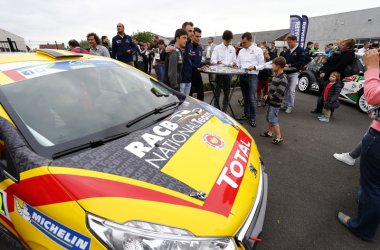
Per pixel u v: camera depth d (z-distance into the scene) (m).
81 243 1.09
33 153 1.35
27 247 1.32
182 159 1.50
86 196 1.15
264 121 5.03
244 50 4.64
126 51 6.66
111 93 2.06
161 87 2.52
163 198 1.21
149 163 1.40
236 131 2.09
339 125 4.93
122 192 1.19
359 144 3.09
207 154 1.61
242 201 1.40
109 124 1.71
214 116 2.21
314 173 3.07
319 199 2.55
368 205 1.88
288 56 5.37
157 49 10.12
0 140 1.46
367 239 2.00
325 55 7.39
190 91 5.07
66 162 1.30
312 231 2.12
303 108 6.21
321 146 3.89
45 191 1.20
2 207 1.42
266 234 2.07
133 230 1.08
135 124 1.78
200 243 1.12
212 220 1.20
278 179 2.92
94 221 1.09
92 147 1.45
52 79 1.87
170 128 1.81
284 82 3.55
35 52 2.26
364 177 1.88
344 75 4.77
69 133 1.54
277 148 3.78
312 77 7.64
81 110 1.76
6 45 11.35
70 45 6.47
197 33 4.46
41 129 1.50
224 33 4.98
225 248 1.18
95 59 2.39
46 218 1.18
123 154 1.43
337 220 2.25
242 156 1.75
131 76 2.43
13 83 1.70
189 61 4.46
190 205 1.22
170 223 1.13
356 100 6.00
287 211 2.36
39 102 1.67
